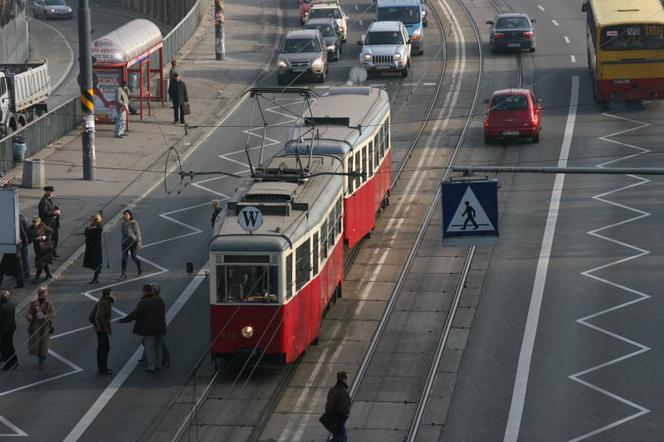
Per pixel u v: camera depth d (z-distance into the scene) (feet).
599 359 309.22
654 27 557.33
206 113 588.91
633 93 562.66
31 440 269.85
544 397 287.89
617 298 350.23
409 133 544.21
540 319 337.31
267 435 270.87
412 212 437.99
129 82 593.01
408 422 276.62
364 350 319.27
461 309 347.15
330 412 251.39
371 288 365.81
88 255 372.79
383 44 650.84
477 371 304.91
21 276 369.50
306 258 308.40
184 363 313.12
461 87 625.41
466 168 275.18
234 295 295.07
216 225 318.04
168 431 273.33
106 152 521.24
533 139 521.24
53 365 313.94
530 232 412.57
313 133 372.79
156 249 405.80
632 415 276.21
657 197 445.37
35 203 445.78
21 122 536.01
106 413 283.79
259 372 305.73
